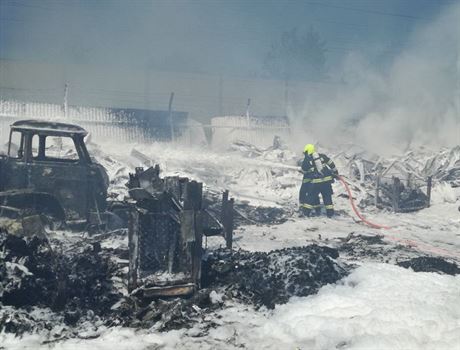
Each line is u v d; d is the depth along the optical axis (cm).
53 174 909
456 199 1595
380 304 566
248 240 1012
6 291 551
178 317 540
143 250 638
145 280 596
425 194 1599
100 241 869
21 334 493
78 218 915
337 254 786
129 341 492
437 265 775
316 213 1388
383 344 466
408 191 1528
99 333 512
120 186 1332
